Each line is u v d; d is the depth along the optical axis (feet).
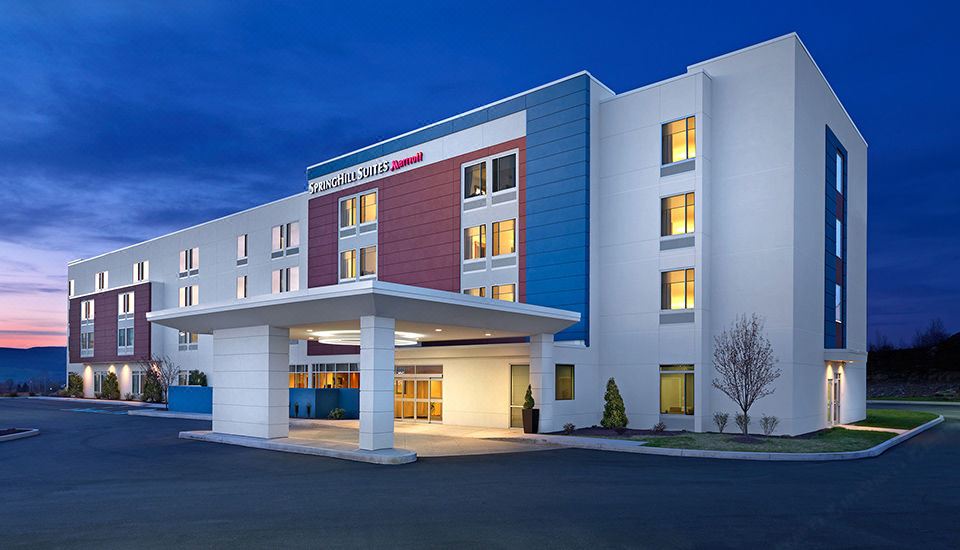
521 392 92.79
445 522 36.83
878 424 106.73
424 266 115.34
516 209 103.60
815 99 94.68
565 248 97.25
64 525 36.45
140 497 44.68
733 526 35.99
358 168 129.70
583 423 92.68
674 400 89.76
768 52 87.71
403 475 53.98
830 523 36.78
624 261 95.30
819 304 93.15
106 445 77.30
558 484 49.42
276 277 149.38
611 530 34.99
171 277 183.11
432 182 115.96
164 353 183.62
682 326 89.04
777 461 63.72
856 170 119.75
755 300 85.87
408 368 107.96
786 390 82.99
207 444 77.46
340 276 131.44
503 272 104.27
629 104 96.73
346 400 116.47
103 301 205.77
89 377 214.48
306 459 64.18
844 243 108.68
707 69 92.63
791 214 84.17
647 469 57.47
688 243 89.45
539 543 32.42
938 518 38.19
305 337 96.84
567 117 99.04
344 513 39.17
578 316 88.43
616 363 95.04
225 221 165.99
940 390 231.50
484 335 90.68
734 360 79.46
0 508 41.27
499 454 67.46
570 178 97.76
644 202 94.02
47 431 96.84
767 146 86.69
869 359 285.64
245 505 41.70
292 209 146.61
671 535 33.99
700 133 89.40
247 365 80.74
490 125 108.37
